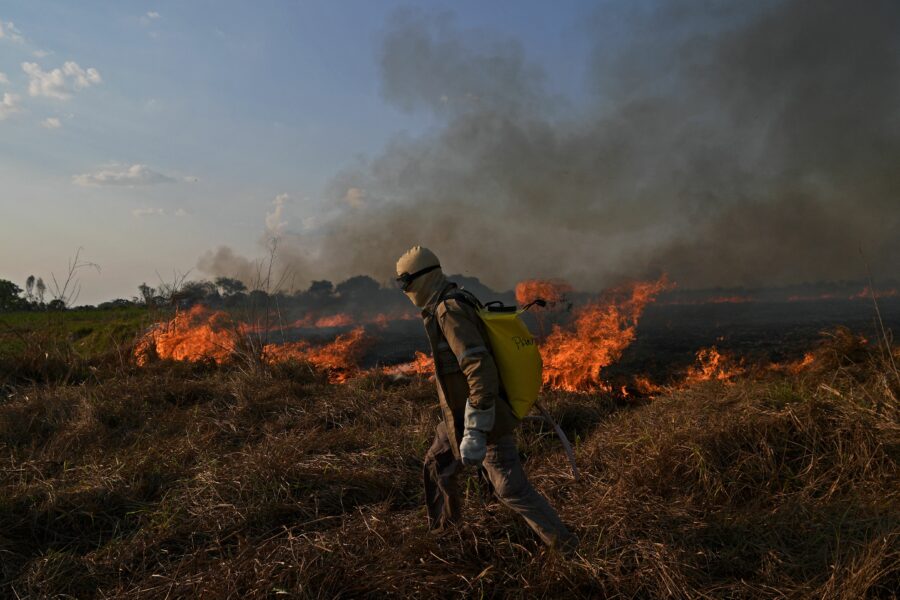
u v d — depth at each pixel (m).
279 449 4.25
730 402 4.48
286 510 3.40
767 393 4.36
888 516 2.67
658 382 6.95
